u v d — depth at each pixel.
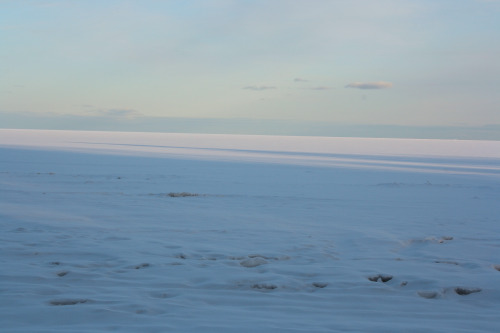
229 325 3.81
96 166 28.00
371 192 17.45
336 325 3.93
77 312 4.06
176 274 5.59
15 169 24.70
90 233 8.09
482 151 65.12
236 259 6.62
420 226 9.91
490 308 4.83
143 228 8.81
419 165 35.22
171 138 107.44
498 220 11.00
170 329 3.69
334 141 106.25
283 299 4.73
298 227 9.49
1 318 3.90
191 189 17.66
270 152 50.59
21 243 7.04
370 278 5.71
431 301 4.92
